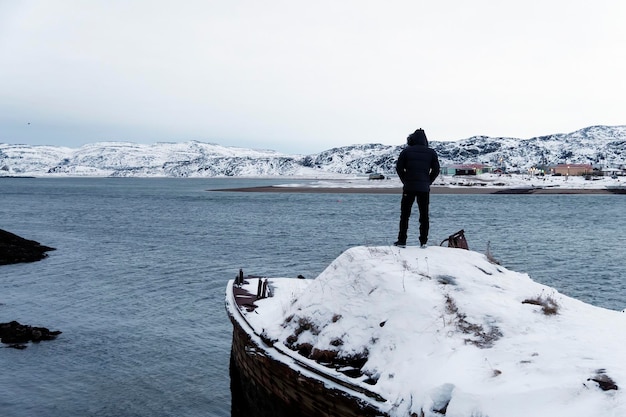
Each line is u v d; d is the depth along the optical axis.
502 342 6.68
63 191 165.00
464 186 135.50
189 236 46.00
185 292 23.58
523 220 57.25
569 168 163.50
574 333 6.94
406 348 6.98
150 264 31.17
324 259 32.31
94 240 43.94
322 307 8.55
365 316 7.86
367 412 6.20
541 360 6.09
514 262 30.66
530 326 7.13
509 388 5.48
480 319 7.23
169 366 14.80
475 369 6.06
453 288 8.08
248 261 31.78
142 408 12.28
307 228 51.41
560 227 50.16
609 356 6.07
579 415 4.95
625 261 30.69
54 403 12.49
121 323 18.86
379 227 51.56
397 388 6.30
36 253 34.53
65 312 20.42
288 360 7.83
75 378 13.93
